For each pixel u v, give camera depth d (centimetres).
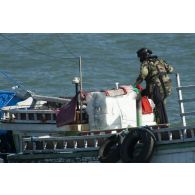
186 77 8738
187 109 7594
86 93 6059
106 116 5934
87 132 5959
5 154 6259
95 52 9812
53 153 6006
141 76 5888
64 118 6050
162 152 5744
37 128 6234
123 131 5834
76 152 5944
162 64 5922
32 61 9331
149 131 5744
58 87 8475
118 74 8888
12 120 6309
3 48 9912
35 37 10206
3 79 8675
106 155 5850
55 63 9219
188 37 10356
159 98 5875
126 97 5994
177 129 5706
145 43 10231
